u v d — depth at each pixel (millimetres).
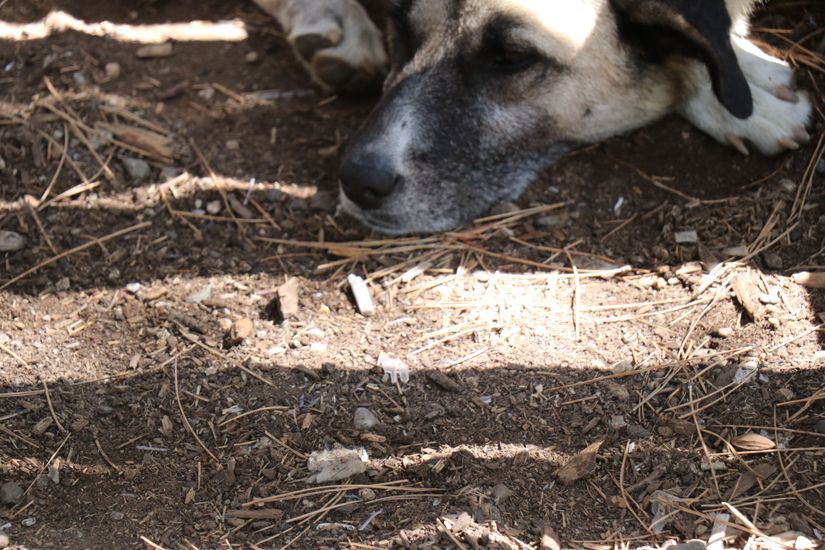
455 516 1247
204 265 1415
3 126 1489
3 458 1285
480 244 1435
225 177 1475
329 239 1441
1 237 1421
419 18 1428
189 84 1541
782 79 1466
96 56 1550
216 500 1266
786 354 1344
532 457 1287
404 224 1432
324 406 1318
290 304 1381
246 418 1312
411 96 1427
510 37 1403
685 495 1267
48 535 1239
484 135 1441
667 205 1450
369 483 1275
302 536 1242
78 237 1430
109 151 1481
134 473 1279
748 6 1476
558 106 1449
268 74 1559
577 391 1327
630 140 1495
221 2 1629
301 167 1486
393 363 1345
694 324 1368
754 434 1295
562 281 1404
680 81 1475
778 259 1403
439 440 1297
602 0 1411
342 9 1528
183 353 1354
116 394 1327
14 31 1564
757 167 1464
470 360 1348
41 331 1366
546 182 1472
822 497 1262
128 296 1392
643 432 1302
